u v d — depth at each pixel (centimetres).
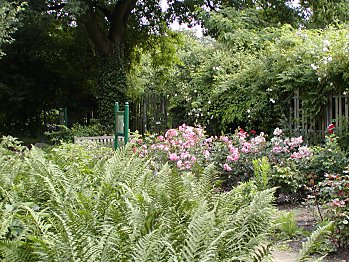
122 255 242
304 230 535
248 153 779
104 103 1870
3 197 354
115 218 283
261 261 275
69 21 1781
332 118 978
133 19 2052
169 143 817
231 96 1173
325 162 707
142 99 1680
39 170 378
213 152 806
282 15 1992
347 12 1866
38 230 265
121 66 1894
